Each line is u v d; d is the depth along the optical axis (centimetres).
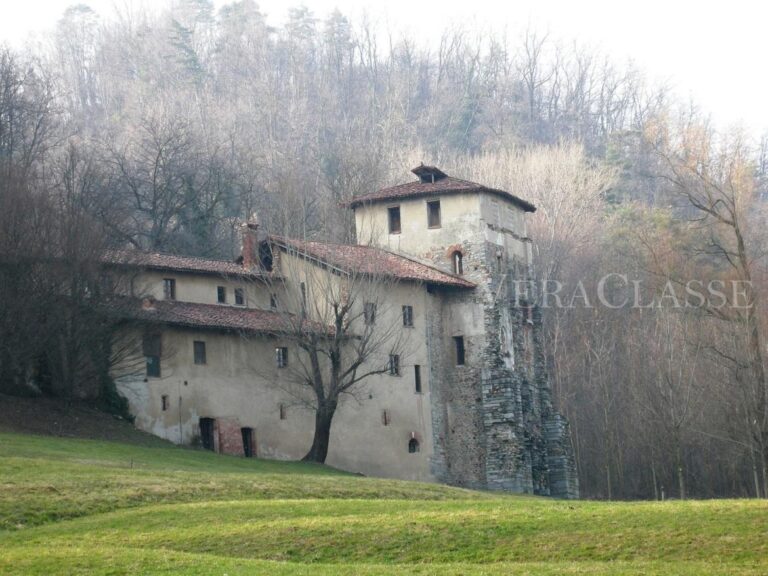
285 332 8131
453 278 9300
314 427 8444
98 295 7606
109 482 5459
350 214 10981
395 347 8775
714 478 10594
